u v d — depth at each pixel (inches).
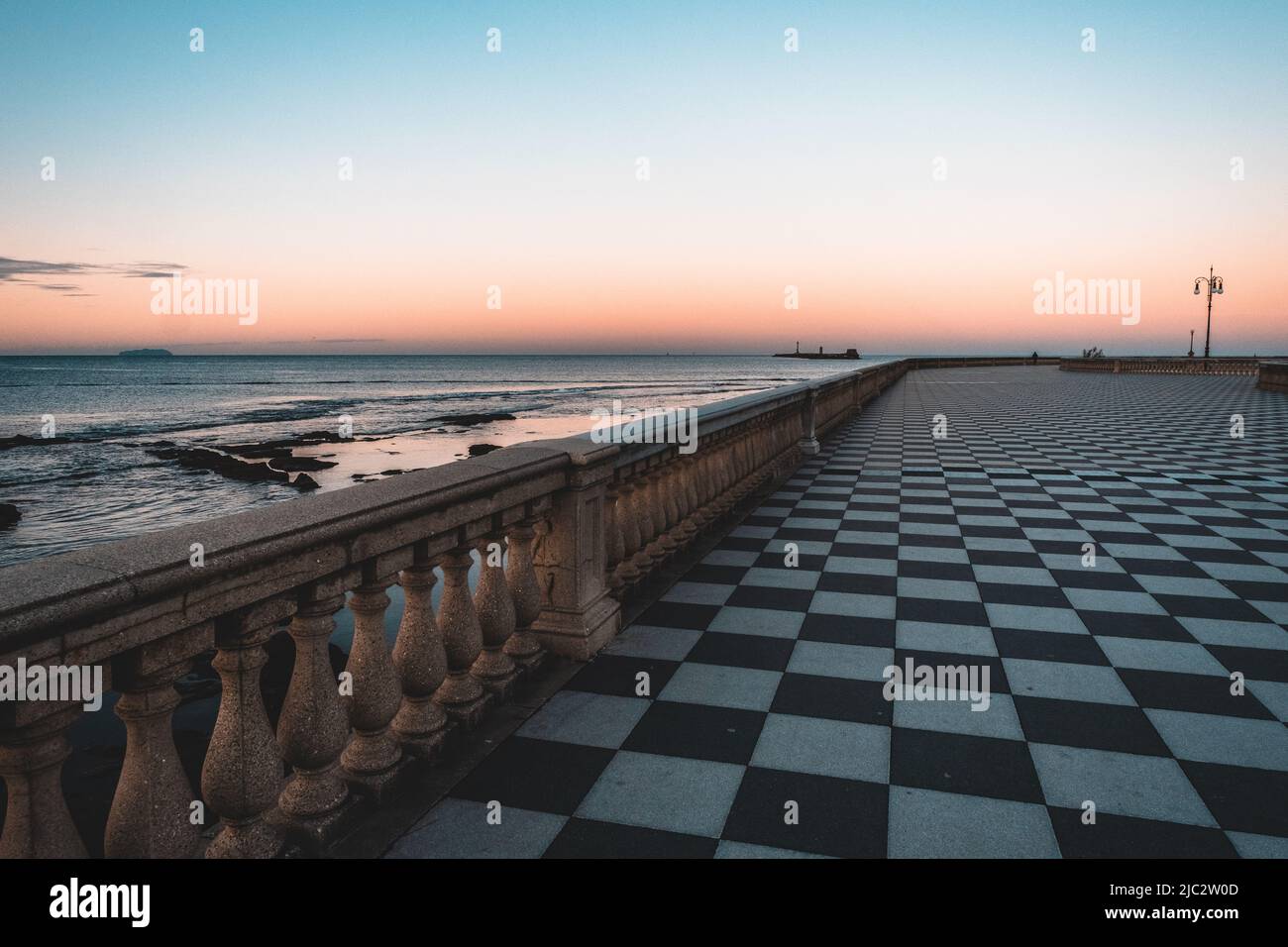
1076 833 105.0
